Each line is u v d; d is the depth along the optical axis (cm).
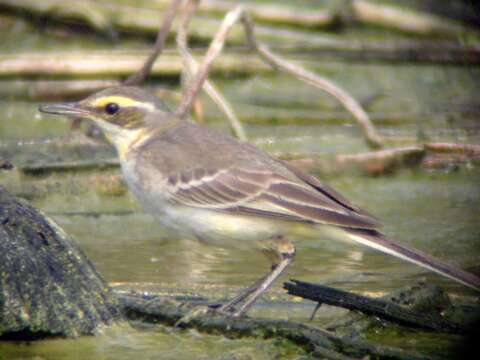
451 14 2219
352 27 2162
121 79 1858
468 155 1664
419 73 2061
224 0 2156
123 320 997
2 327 933
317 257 1259
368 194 1540
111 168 1541
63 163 1538
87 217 1412
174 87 1872
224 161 1032
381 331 997
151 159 1048
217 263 1224
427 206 1477
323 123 1817
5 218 959
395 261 1245
